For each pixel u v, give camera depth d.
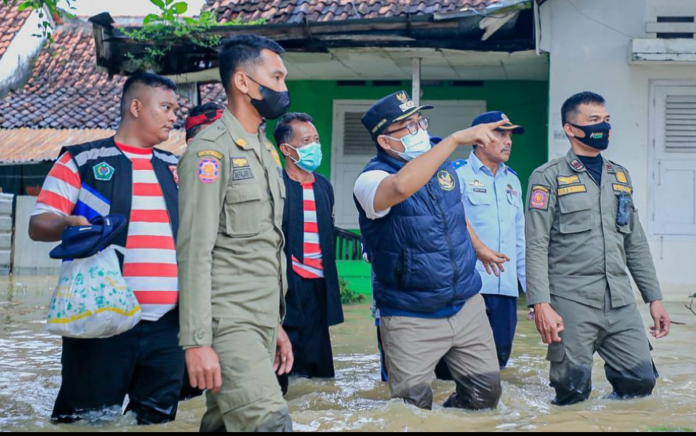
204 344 2.79
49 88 17.64
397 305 3.70
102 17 9.77
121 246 3.59
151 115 3.73
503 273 5.19
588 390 4.12
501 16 8.96
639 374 4.12
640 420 3.56
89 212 3.61
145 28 9.66
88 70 17.92
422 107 3.77
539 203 4.21
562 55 9.52
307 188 5.31
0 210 13.38
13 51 18.05
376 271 3.78
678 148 9.46
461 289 3.70
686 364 5.25
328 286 5.14
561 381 4.11
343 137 11.65
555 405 4.07
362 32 9.32
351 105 11.65
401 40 9.38
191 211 2.88
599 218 4.20
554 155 9.55
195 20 9.84
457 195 3.85
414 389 3.66
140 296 3.57
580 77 9.50
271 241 3.04
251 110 3.10
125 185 3.66
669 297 9.43
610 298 4.14
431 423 3.42
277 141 5.32
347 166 11.64
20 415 3.79
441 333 3.70
